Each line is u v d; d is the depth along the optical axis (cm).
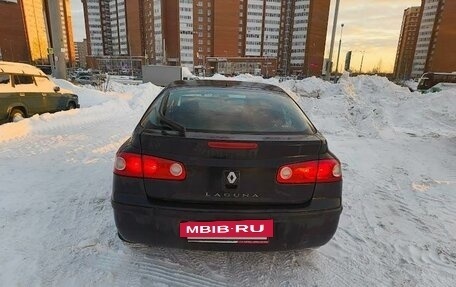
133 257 260
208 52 10112
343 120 921
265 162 209
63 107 983
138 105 1240
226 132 227
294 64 10438
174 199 212
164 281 234
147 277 238
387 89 1623
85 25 11956
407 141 742
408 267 264
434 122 1029
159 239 215
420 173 508
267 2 10256
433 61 7119
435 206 385
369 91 1653
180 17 9569
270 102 287
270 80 2866
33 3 7712
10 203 342
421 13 7588
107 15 12006
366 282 244
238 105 274
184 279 238
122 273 240
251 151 207
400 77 6925
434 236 315
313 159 217
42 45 8206
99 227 302
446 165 556
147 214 210
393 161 573
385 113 1052
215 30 9856
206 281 237
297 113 276
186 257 263
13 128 661
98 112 974
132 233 217
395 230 325
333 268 259
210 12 9819
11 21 7225
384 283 244
